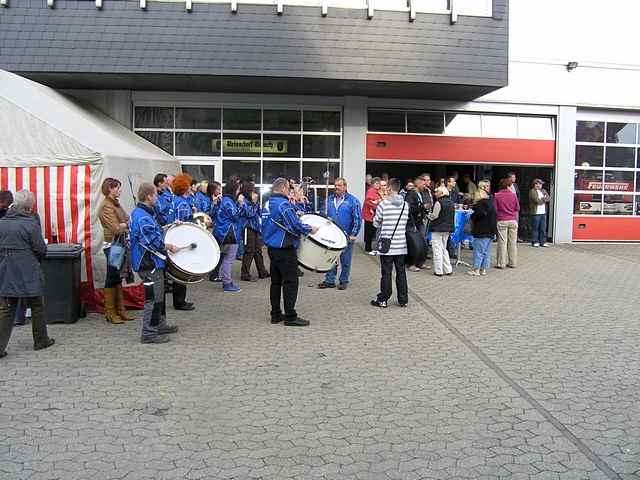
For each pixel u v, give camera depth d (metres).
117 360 6.29
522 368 6.17
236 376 5.85
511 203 12.46
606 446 4.42
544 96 16.81
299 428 4.70
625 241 17.69
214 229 9.74
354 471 4.04
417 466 4.11
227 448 4.35
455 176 16.89
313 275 11.77
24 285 6.32
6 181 8.10
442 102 16.38
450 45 13.98
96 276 8.30
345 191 10.20
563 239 17.33
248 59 13.41
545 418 4.91
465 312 8.63
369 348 6.82
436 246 11.54
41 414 4.90
